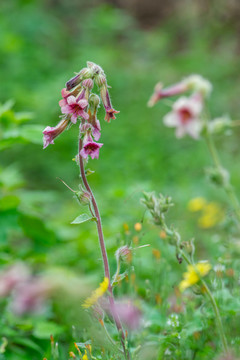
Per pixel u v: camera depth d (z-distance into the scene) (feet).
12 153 27.71
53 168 26.55
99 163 26.43
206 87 9.07
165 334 10.39
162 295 11.29
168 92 9.16
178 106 9.02
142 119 32.42
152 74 38.32
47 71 35.50
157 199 9.07
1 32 35.88
